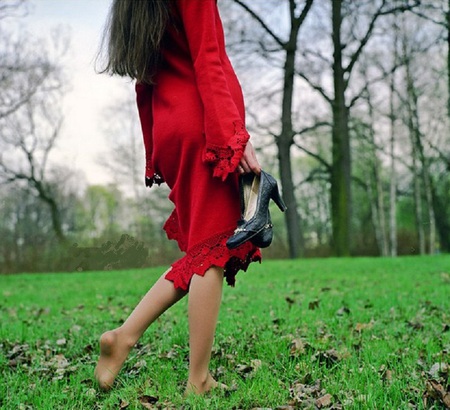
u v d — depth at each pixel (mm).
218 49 2127
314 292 5953
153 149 2244
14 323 4324
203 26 2104
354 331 3307
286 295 5723
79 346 3188
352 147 29734
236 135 2021
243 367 2465
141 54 2182
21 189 26172
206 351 2102
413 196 31969
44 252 21781
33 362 2789
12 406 2041
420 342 2879
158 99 2232
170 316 4246
